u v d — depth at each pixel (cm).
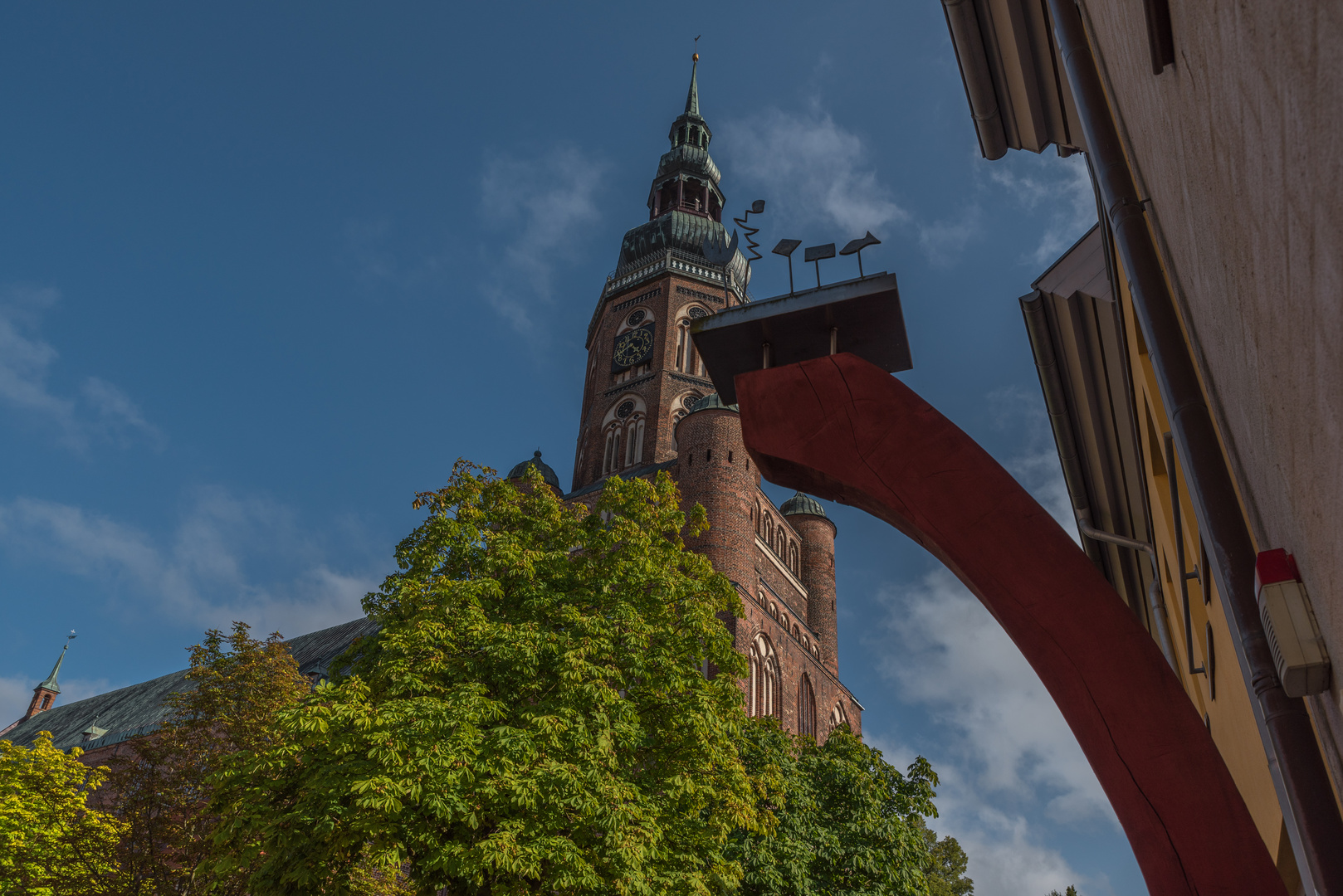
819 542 5422
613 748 1430
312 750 1394
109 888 2517
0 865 2527
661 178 6638
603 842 1291
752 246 518
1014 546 418
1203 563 551
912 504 439
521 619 1617
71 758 2856
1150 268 376
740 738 1697
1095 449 880
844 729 2367
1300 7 142
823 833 2020
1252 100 180
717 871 1469
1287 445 201
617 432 5441
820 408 468
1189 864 361
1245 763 598
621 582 1753
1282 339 189
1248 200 199
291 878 1269
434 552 1739
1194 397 330
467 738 1295
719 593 1828
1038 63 697
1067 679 396
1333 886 236
